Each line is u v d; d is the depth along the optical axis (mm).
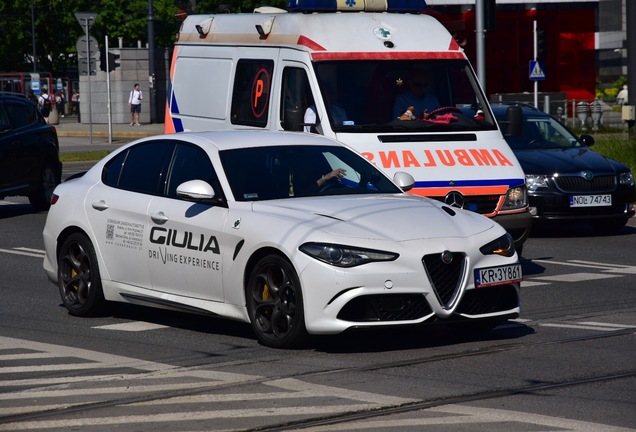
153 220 10734
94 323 11305
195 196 10141
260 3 65938
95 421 7426
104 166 11703
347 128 13953
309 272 9281
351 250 9203
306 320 9352
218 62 16312
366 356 9453
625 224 20281
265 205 10031
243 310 9945
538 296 12945
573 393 8086
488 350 9703
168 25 78375
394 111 14266
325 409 7641
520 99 47688
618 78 80875
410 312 9320
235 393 8156
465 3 48500
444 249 9375
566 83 56062
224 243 10031
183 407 7762
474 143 14234
